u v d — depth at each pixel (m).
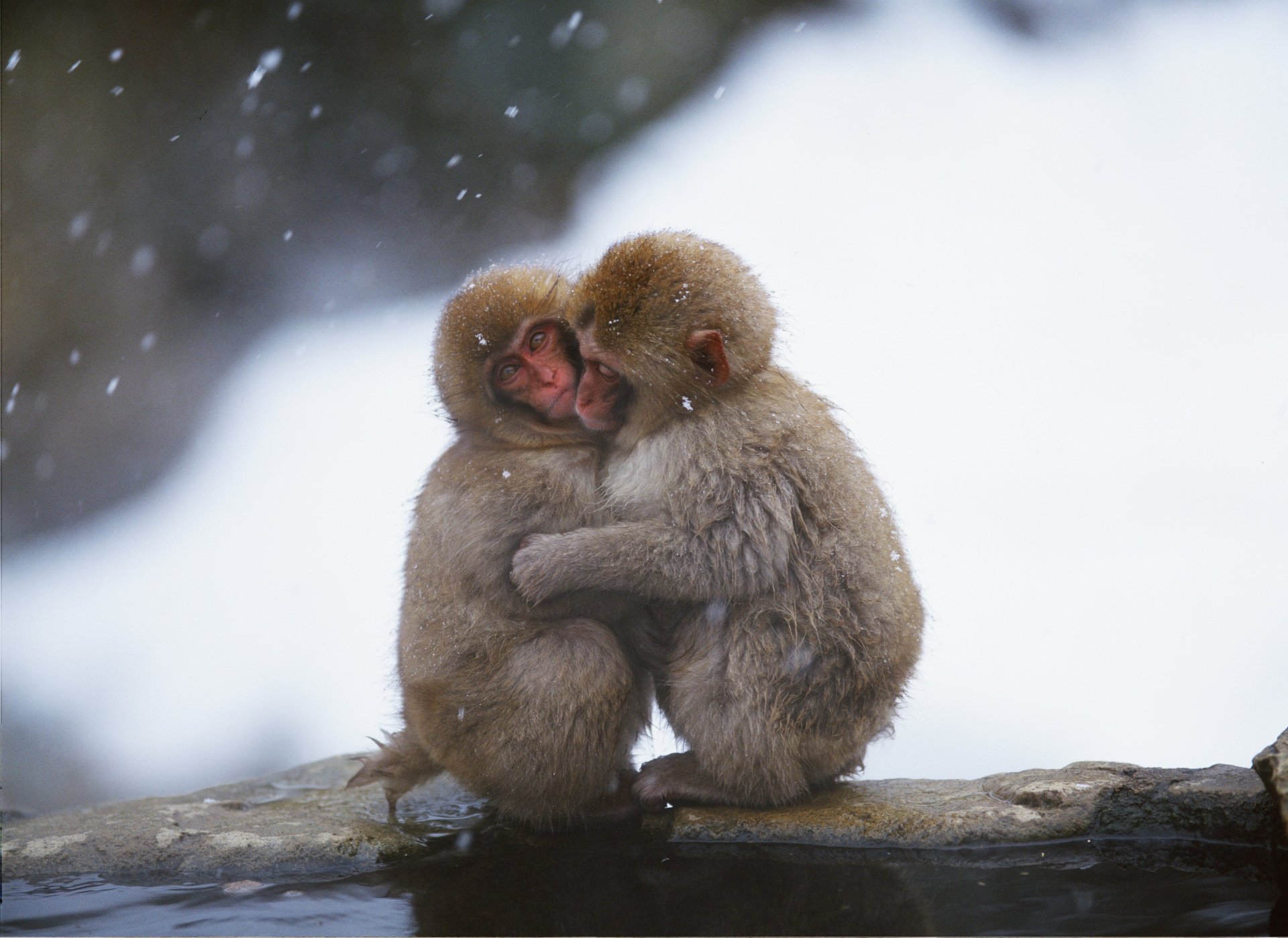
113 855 5.69
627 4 26.70
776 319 6.34
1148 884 4.84
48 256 20.42
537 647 5.83
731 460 5.89
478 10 24.41
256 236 22.75
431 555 6.12
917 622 6.23
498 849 5.80
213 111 22.45
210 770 13.08
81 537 18.34
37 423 19.45
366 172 23.88
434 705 5.95
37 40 21.14
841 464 6.04
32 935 4.82
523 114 24.97
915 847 5.49
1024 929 4.46
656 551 5.86
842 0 31.02
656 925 4.70
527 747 5.78
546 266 6.87
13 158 20.55
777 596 5.87
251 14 22.69
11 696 14.16
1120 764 6.01
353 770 7.51
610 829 6.04
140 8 21.75
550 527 6.15
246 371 21.53
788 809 5.90
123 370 20.36
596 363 6.08
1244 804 5.27
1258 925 4.35
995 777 6.18
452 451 6.40
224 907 5.10
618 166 26.23
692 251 6.11
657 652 6.31
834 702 5.89
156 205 21.83
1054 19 31.22
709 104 27.72
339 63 23.48
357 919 4.89
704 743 5.94
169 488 19.42
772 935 4.55
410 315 23.66
